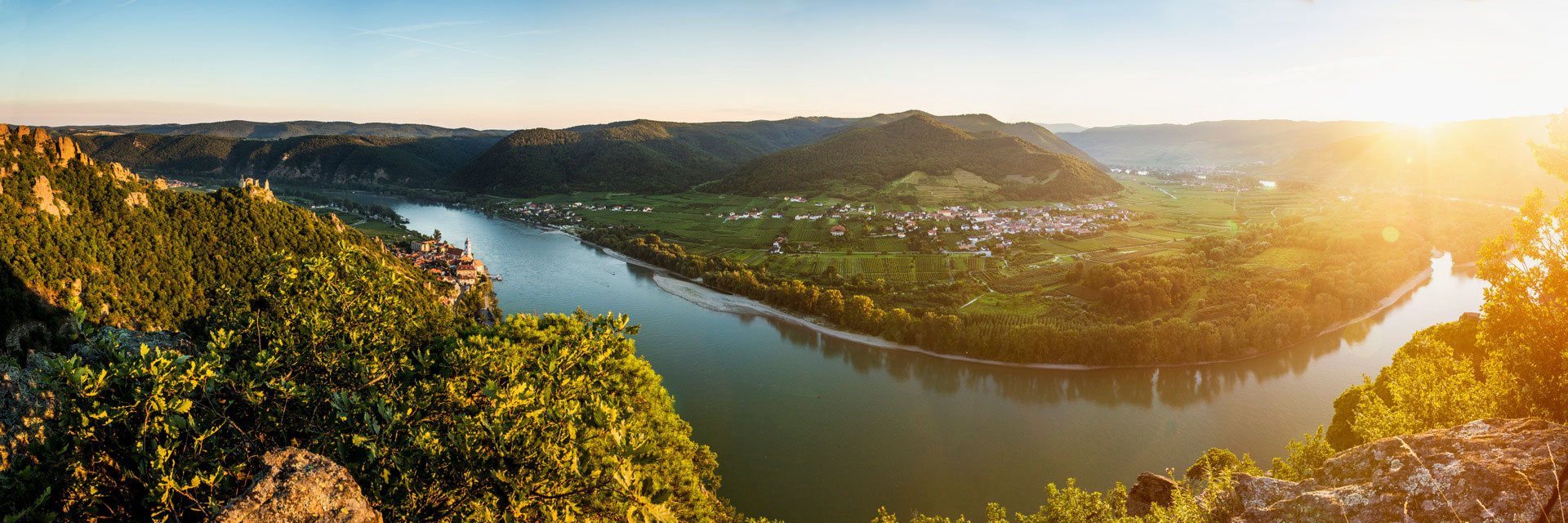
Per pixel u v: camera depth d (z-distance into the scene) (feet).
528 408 54.54
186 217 286.05
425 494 52.21
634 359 118.11
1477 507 36.11
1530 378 57.41
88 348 59.00
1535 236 58.54
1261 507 47.47
